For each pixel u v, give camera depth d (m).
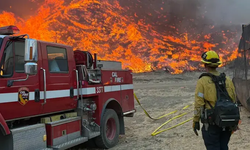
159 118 8.73
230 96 3.26
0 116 3.47
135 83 25.72
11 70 3.77
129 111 6.70
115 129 5.95
